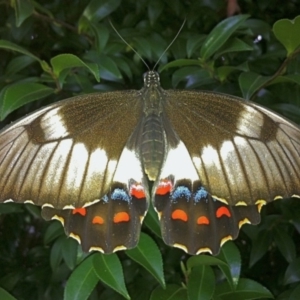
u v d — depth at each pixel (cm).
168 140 31
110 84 41
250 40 41
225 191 29
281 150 28
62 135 29
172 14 44
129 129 31
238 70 38
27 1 37
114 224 30
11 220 48
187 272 34
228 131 29
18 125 28
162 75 41
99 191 29
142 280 39
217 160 29
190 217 30
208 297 33
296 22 33
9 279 44
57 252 38
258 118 29
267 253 44
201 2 43
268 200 29
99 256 33
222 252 34
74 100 30
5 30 43
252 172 29
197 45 37
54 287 43
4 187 28
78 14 44
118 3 40
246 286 34
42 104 42
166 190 30
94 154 30
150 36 41
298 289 36
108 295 40
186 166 31
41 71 44
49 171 29
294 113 37
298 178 28
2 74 43
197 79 37
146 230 40
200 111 31
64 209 30
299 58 39
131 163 31
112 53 40
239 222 30
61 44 43
